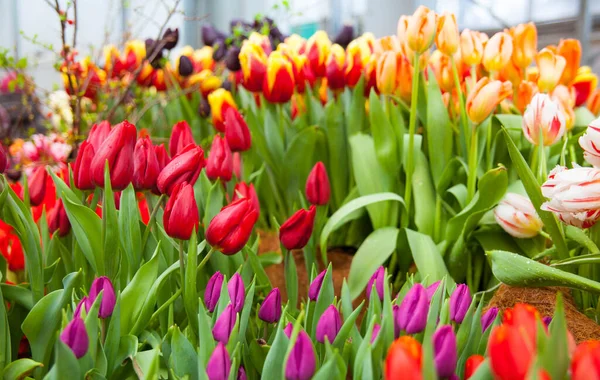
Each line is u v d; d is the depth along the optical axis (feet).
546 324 1.57
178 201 1.80
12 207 2.01
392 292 2.90
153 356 1.56
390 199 3.03
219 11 11.48
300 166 3.60
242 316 1.70
